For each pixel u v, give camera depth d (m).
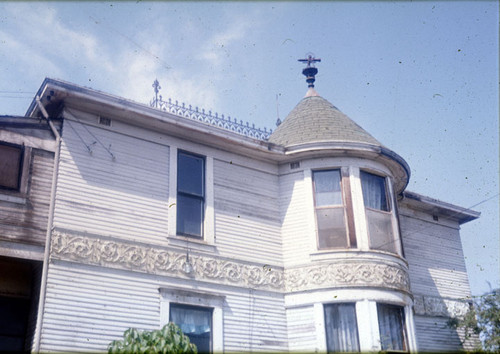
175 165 14.46
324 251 14.85
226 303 13.88
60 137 12.94
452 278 19.50
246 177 15.66
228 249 14.47
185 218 14.23
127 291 12.55
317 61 19.42
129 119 14.03
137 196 13.52
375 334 13.98
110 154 13.48
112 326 12.10
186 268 13.49
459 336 18.45
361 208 15.33
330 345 14.03
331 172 15.90
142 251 13.09
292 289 14.87
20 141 12.58
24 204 12.13
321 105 17.56
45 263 11.75
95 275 12.27
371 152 15.83
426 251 19.27
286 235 15.59
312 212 15.43
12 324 12.12
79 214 12.55
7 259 12.13
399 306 14.95
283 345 14.35
